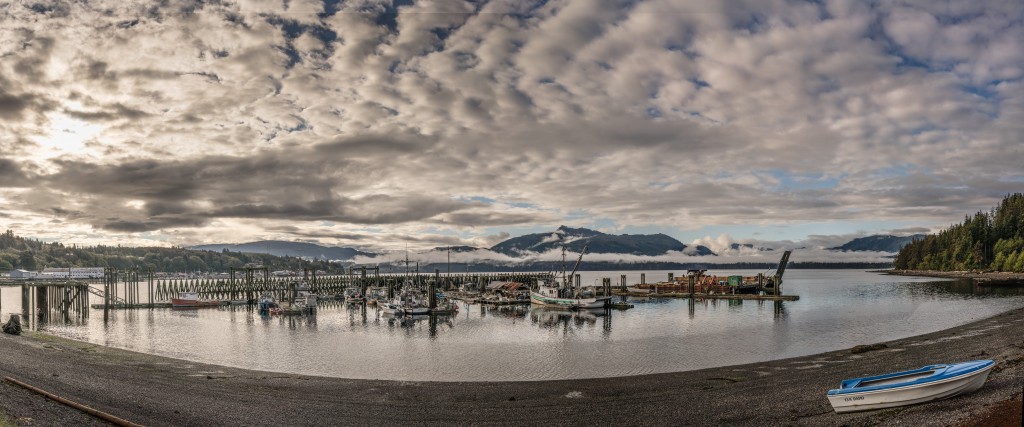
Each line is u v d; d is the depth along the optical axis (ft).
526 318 298.15
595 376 141.49
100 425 82.84
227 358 173.37
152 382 121.49
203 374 137.90
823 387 113.39
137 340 218.38
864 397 90.12
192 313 346.74
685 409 102.12
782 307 333.62
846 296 411.54
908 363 135.74
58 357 145.48
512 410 104.83
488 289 522.47
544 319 291.99
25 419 77.82
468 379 139.74
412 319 299.38
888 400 89.10
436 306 327.06
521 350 184.85
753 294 410.72
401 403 110.22
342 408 106.32
